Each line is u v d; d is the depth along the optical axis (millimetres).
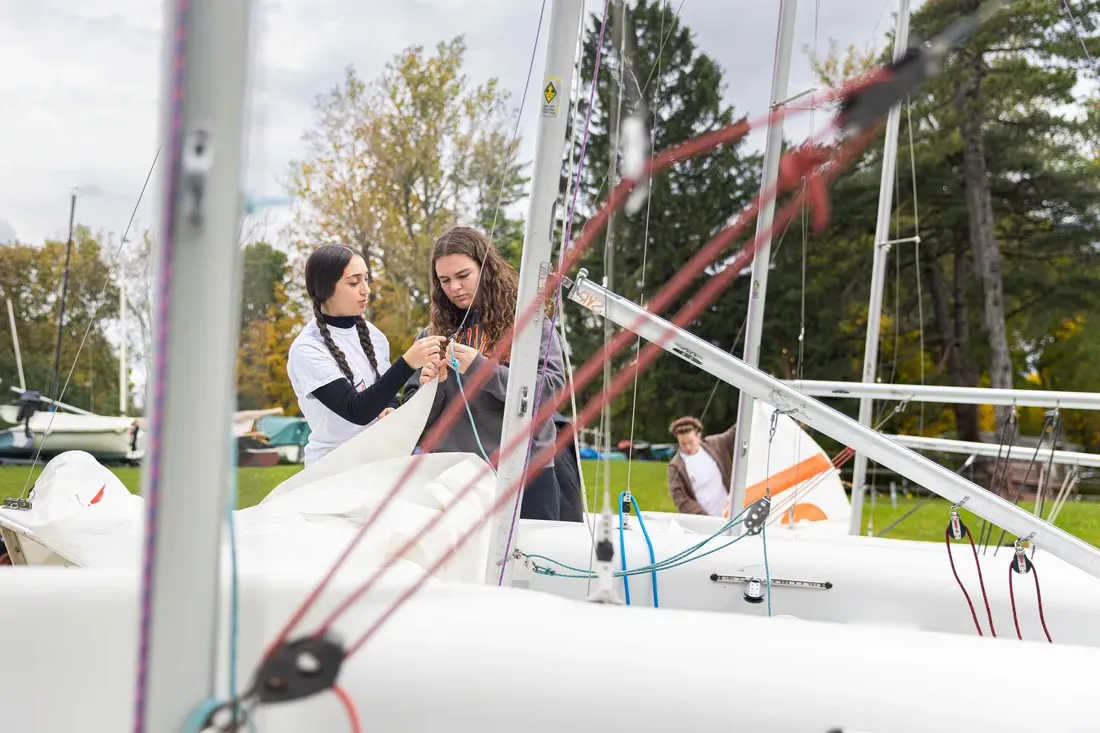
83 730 911
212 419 491
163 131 470
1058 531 1254
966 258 11883
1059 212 11859
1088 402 1704
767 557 1670
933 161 11172
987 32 10414
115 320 7164
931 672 856
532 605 950
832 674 852
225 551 1038
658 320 1309
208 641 509
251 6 479
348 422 1957
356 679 866
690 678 847
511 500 1354
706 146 714
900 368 11648
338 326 2059
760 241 683
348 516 1426
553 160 1291
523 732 836
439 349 1752
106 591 944
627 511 1861
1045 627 1491
